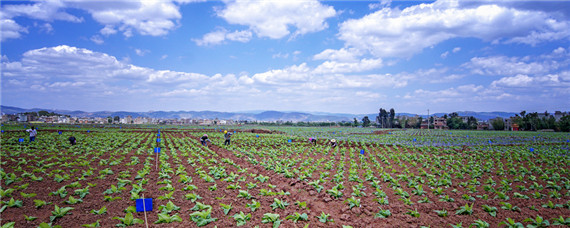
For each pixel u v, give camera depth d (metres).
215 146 32.38
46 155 21.89
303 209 10.14
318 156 25.41
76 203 10.45
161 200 10.96
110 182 13.61
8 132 46.22
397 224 9.13
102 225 8.58
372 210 10.33
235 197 11.58
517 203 11.42
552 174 17.34
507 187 13.50
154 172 16.20
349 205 10.91
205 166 18.48
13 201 9.84
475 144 42.03
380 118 164.00
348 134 68.38
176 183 13.76
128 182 13.23
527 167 20.69
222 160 20.53
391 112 157.62
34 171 15.27
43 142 30.83
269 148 31.70
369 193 12.59
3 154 21.69
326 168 18.50
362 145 35.66
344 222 9.23
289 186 13.58
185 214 9.68
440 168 19.73
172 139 42.69
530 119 115.62
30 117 152.50
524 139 55.00
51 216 8.77
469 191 13.34
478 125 133.75
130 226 8.57
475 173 17.14
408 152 29.56
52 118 161.88
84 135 43.09
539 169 18.41
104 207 9.29
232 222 9.03
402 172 17.77
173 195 11.70
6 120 141.50
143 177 14.50
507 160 24.31
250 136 48.78
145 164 18.34
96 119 190.00
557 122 111.19
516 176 16.86
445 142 45.12
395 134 70.31
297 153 26.67
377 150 31.00
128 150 26.31
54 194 11.26
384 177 15.07
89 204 10.40
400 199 11.56
